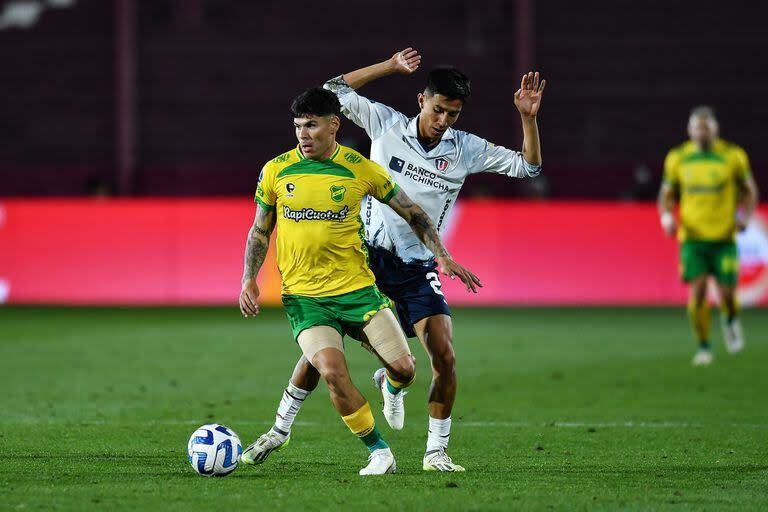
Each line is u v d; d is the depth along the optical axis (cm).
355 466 2158
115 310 5978
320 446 2403
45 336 4819
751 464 2205
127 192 8000
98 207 6303
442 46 8181
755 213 6216
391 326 2059
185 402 3092
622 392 3356
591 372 3825
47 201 6300
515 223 6297
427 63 8162
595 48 8181
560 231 6288
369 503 1784
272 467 2139
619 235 6291
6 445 2373
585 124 8162
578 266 6288
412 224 2091
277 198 2044
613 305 6288
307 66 8219
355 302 2047
